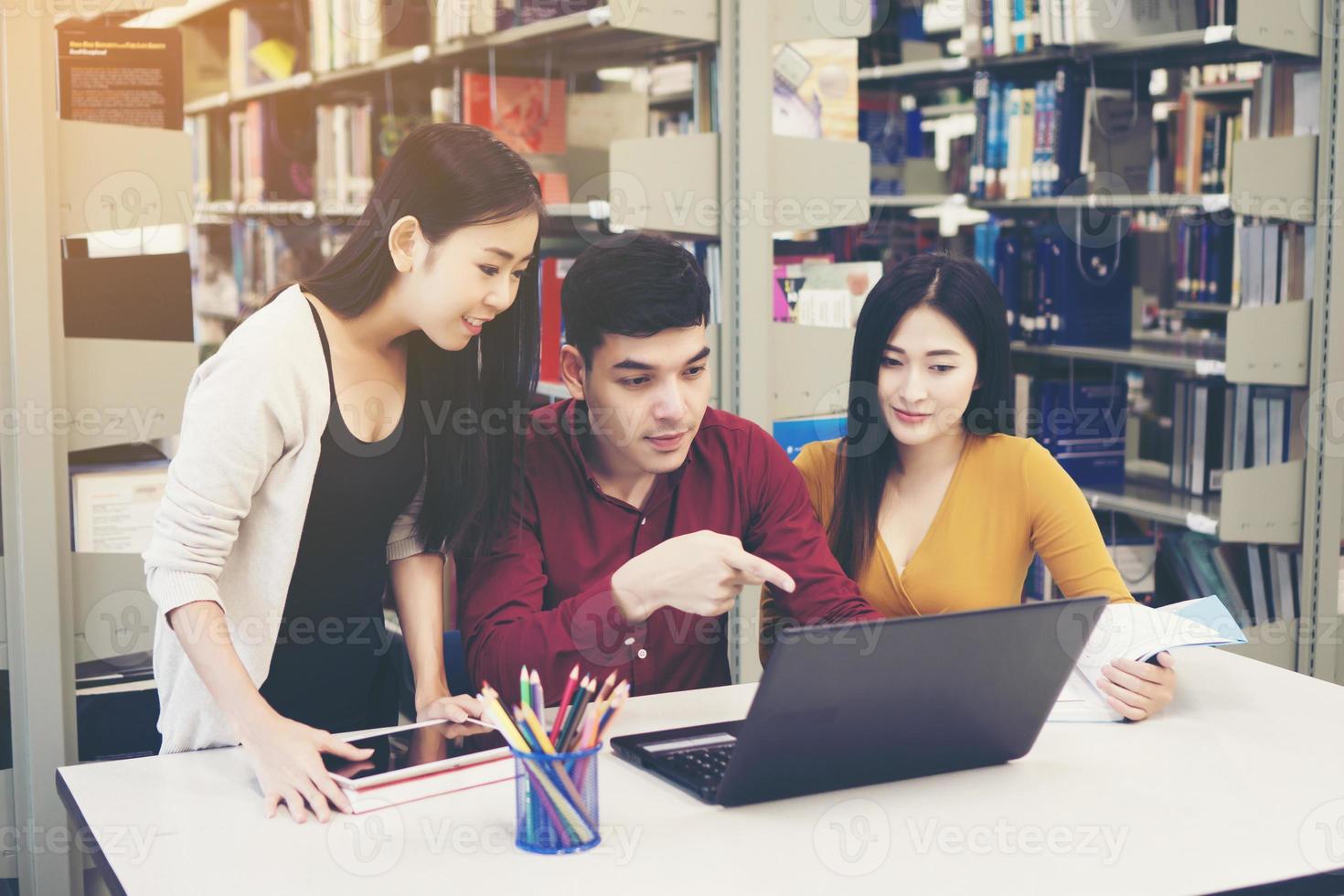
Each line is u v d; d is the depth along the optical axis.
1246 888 1.00
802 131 2.55
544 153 3.12
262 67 4.07
